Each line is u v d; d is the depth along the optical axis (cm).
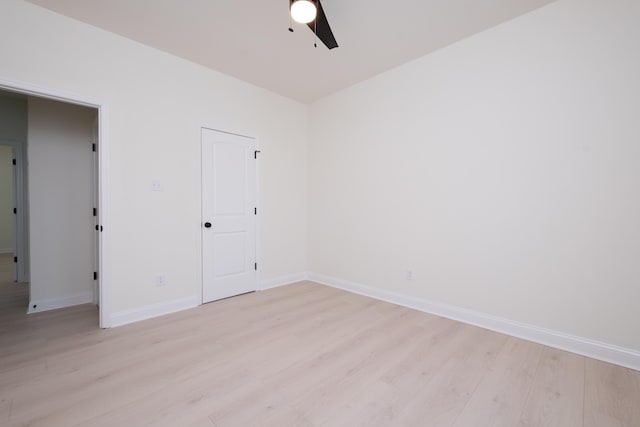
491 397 162
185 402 156
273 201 385
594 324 205
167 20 236
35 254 291
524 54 231
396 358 202
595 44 203
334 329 250
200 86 310
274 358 202
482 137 255
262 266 374
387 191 327
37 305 291
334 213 389
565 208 216
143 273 272
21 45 213
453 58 271
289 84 357
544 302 225
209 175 321
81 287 318
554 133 220
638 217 190
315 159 415
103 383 172
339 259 383
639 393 166
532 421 144
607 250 200
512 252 240
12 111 414
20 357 201
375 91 336
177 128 294
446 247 279
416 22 238
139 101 269
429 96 289
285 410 150
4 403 153
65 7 220
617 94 196
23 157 414
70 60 233
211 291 324
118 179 258
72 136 312
